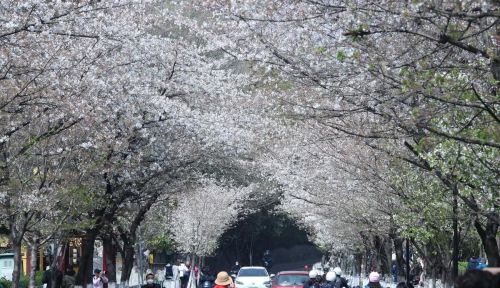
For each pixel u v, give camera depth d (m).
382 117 19.03
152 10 35.12
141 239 49.00
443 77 15.48
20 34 21.19
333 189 34.59
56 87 23.28
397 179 25.34
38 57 22.06
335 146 29.23
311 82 19.12
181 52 33.34
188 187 38.19
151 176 33.91
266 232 94.31
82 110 24.45
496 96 15.91
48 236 28.58
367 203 32.41
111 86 27.48
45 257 46.69
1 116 21.64
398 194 26.12
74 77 24.44
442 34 15.01
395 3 15.91
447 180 19.97
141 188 35.09
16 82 22.47
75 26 23.58
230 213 70.12
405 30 15.84
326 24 18.08
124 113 29.81
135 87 29.16
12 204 24.61
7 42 21.03
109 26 25.91
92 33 24.66
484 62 16.64
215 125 33.50
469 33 16.88
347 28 17.47
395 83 17.53
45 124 25.06
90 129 27.09
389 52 17.81
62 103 23.31
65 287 40.44
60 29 22.89
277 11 18.56
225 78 34.66
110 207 32.44
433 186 23.72
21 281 39.62
